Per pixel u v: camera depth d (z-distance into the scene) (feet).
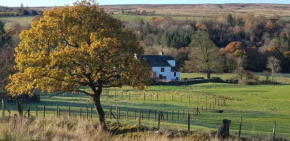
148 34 505.66
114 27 91.76
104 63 83.61
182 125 110.52
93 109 151.23
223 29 540.93
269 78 359.66
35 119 89.86
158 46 448.24
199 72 384.68
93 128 82.69
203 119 136.98
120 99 202.39
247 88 275.39
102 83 94.73
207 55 347.77
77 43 90.89
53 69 83.76
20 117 84.33
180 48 456.04
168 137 77.41
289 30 520.83
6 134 56.44
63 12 89.04
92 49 82.28
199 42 351.46
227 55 404.36
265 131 113.80
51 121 86.12
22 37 89.15
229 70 399.44
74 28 87.81
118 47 83.87
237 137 80.64
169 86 284.61
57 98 200.23
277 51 428.15
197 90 256.93
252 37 507.30
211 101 197.88
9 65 136.46
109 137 73.41
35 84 87.30
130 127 86.89
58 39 90.48
